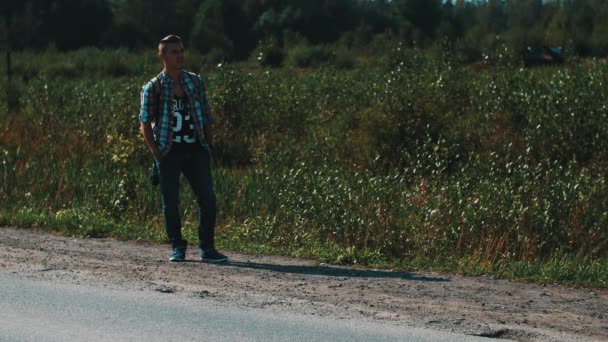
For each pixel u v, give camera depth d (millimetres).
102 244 9742
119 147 14758
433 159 14328
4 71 41406
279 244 10289
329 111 20969
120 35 75125
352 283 7629
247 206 11953
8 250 8828
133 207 11906
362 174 14695
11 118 19531
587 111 16281
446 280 7980
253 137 19203
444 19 90500
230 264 8594
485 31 60938
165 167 8641
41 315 6273
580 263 9211
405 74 19078
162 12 79250
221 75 20453
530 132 16344
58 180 13234
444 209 10805
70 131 17734
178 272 7914
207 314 6320
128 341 5680
